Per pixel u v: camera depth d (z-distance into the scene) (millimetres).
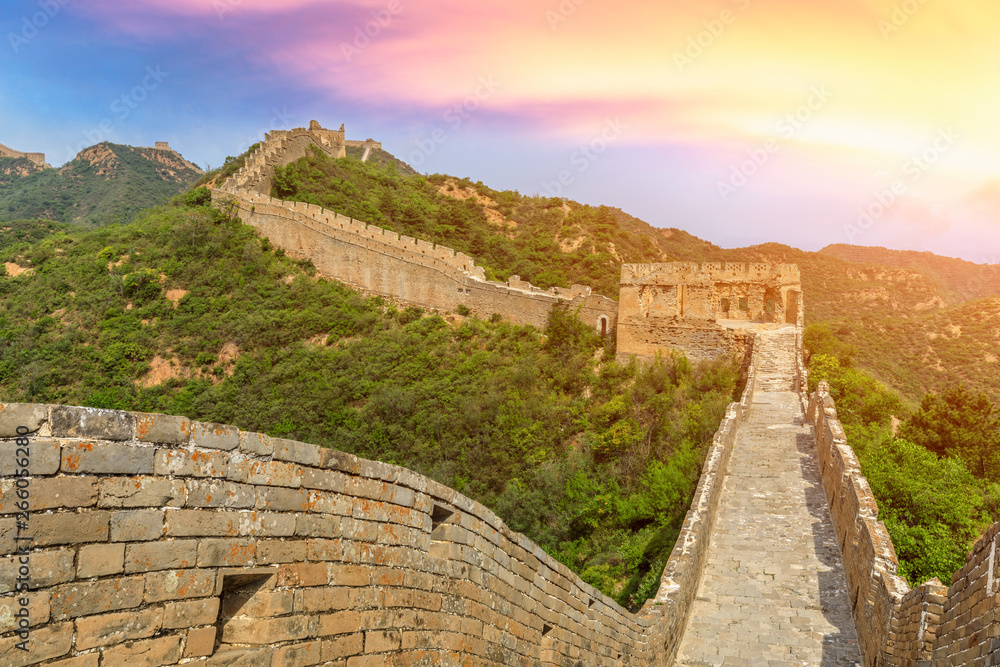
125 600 4922
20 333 46750
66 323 48188
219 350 47562
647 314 44562
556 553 30469
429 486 8086
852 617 17000
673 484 29312
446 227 79000
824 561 19453
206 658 5371
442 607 8125
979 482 27766
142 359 45812
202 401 42969
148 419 5164
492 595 9211
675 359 41469
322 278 58156
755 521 21938
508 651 9484
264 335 48875
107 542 4859
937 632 10273
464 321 52938
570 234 86438
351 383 44906
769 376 37438
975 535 22672
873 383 37719
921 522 22688
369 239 57562
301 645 6152
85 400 41906
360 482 7027
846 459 21281
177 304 50969
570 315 49188
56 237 59281
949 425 32125
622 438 35219
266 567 5906
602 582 26453
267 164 68312
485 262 76062
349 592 6754
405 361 47500
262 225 61219
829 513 22219
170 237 56531
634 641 13789
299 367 46094
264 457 5988
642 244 89625
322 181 74125
